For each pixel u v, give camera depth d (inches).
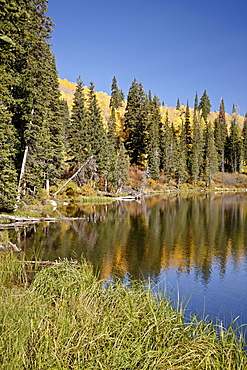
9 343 156.3
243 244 634.2
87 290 251.9
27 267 370.9
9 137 748.6
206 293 375.6
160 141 2687.0
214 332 218.1
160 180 2536.9
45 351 162.1
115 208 1284.4
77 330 181.0
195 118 3043.8
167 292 371.9
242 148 3208.7
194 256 543.2
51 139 1322.6
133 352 172.6
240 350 188.9
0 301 194.1
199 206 1378.0
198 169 2812.5
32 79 860.6
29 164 994.7
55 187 1492.4
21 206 938.7
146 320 209.0
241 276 440.8
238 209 1257.4
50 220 874.1
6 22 628.7
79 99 1619.1
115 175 1886.1
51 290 260.2
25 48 831.1
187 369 164.4
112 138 2117.4
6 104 828.6
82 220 930.1
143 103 2625.5
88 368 155.3
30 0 829.8
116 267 467.8
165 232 757.3
